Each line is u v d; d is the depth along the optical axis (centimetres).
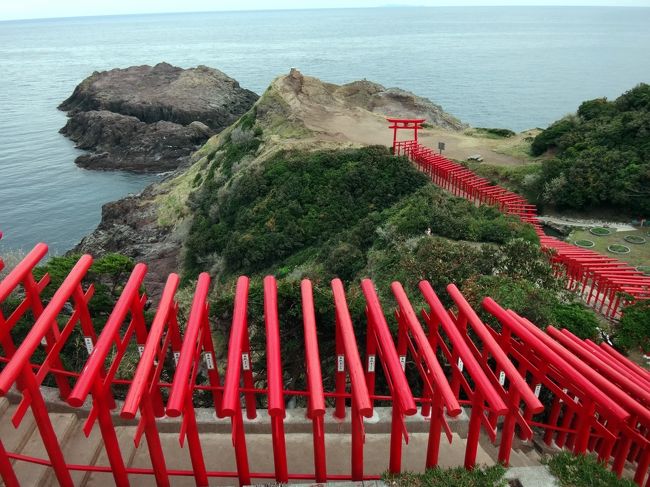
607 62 14500
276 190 3359
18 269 592
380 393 1039
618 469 702
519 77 12331
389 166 3272
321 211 3112
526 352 754
